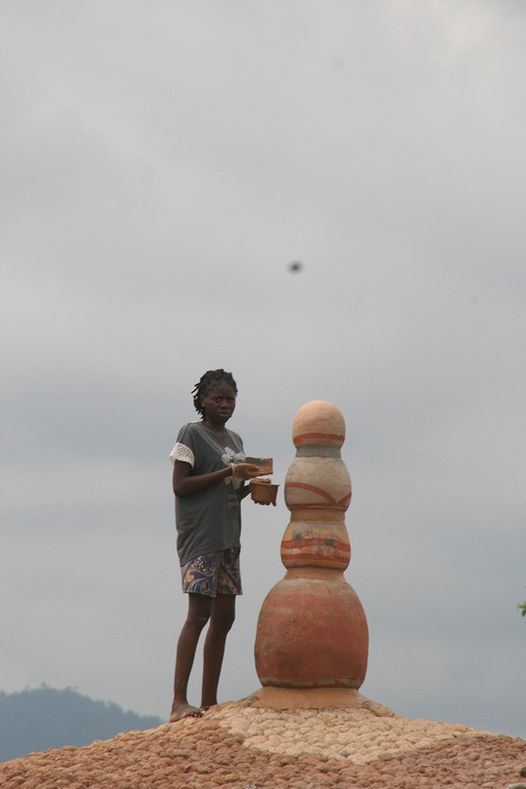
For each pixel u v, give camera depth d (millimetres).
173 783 15586
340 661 18250
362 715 17891
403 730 17406
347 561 18859
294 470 18938
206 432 18906
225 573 18938
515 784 14562
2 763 16922
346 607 18469
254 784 15391
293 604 18375
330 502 18766
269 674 18359
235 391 19125
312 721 17594
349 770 15953
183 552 18672
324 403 19141
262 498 18766
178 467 18641
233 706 18250
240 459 18812
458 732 17453
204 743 16953
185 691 18344
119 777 15797
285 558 18828
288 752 16625
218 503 18594
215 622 19016
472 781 15148
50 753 17219
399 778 15531
